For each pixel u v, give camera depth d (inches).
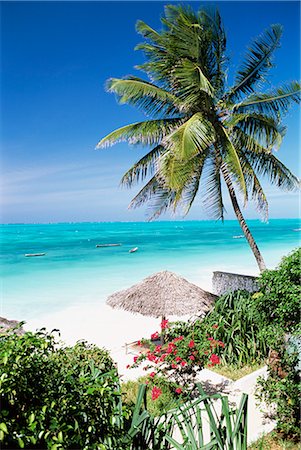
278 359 217.0
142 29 420.8
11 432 77.7
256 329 328.2
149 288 390.3
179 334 326.3
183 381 281.3
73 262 1338.6
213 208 507.2
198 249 1732.3
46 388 99.2
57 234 3403.1
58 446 77.8
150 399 261.4
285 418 198.5
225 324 339.0
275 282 233.3
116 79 413.7
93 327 530.6
